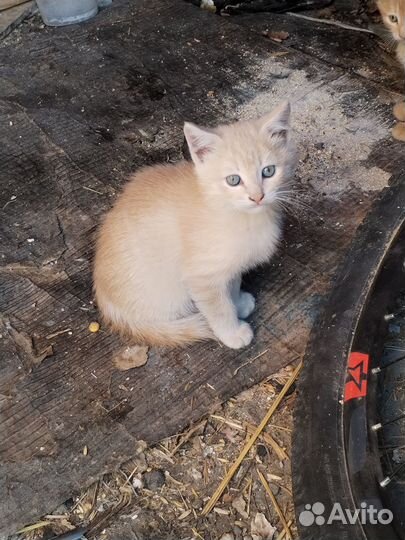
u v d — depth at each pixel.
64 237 0.54
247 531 0.37
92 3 0.81
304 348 0.45
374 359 0.39
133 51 0.75
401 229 0.43
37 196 0.58
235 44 0.74
